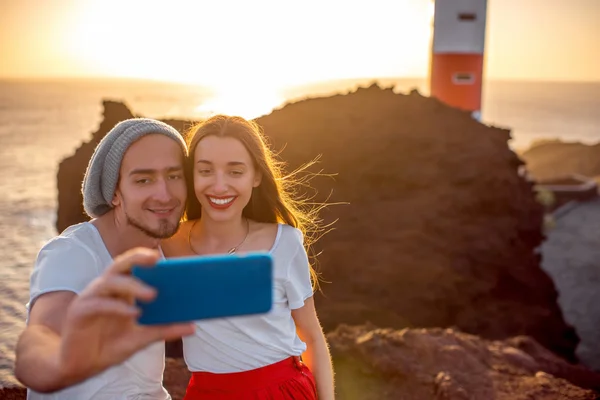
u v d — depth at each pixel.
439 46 38.28
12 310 28.81
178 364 5.62
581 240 54.88
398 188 23.45
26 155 111.50
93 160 2.21
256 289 1.26
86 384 2.12
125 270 1.21
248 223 2.67
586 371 6.69
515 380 5.42
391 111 26.72
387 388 5.18
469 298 21.00
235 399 2.45
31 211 60.69
